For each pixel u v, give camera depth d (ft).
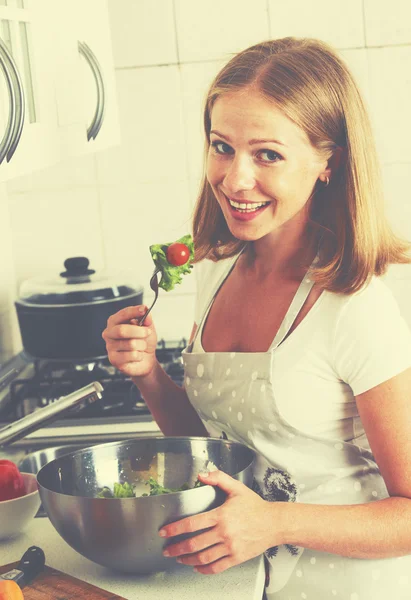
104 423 6.07
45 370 7.18
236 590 3.41
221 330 4.19
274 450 3.84
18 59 3.95
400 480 3.50
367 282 3.62
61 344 6.38
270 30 7.55
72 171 7.81
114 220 7.89
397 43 7.50
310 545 3.43
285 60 3.56
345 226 3.70
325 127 3.59
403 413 3.51
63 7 4.66
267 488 3.89
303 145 3.54
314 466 3.79
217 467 4.02
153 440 4.11
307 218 3.87
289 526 3.38
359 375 3.57
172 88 7.67
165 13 7.55
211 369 4.02
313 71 3.56
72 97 4.73
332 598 3.75
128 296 6.49
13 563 3.63
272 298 3.96
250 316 4.04
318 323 3.67
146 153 7.79
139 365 4.25
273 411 3.76
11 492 4.05
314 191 3.87
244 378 3.85
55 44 4.47
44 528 4.15
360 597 3.71
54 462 3.84
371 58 7.54
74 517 3.37
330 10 7.48
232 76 3.58
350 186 3.69
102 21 5.55
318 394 3.71
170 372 6.73
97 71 5.20
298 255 3.91
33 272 7.95
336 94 3.61
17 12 3.91
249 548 3.36
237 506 3.34
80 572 3.63
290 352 3.72
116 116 5.76
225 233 4.39
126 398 6.40
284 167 3.51
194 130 7.73
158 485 3.70
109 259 7.97
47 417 3.75
